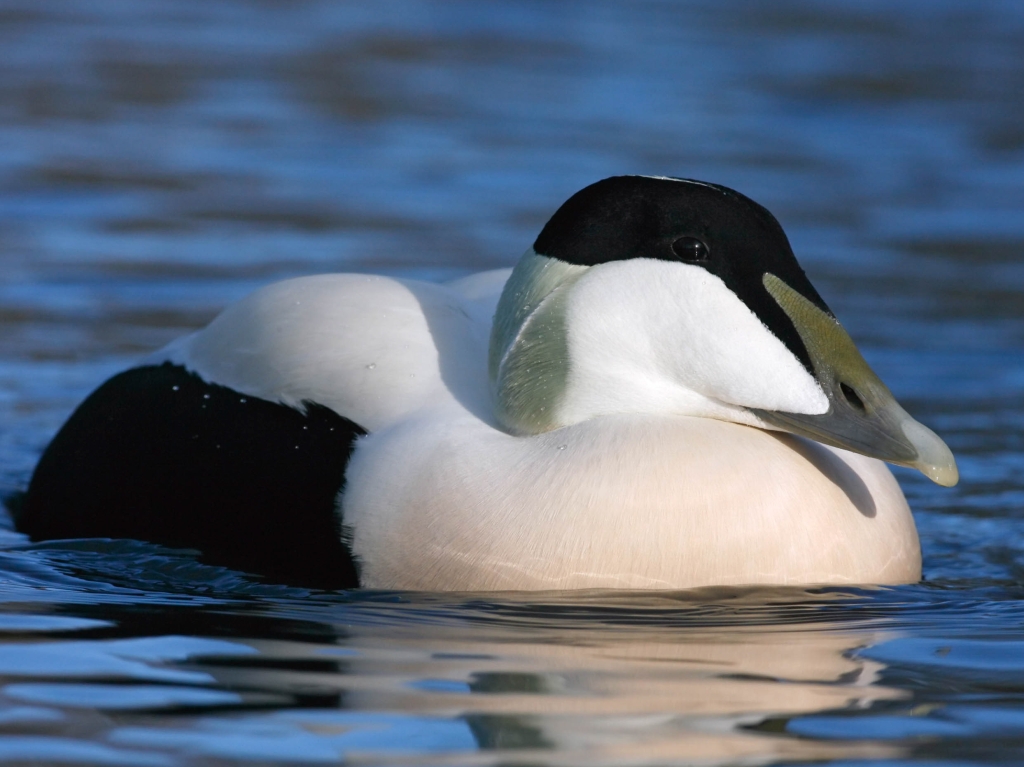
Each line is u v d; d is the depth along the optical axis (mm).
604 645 4992
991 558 6512
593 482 5496
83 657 4828
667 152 16125
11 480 7648
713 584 5469
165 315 10617
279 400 6184
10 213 13219
